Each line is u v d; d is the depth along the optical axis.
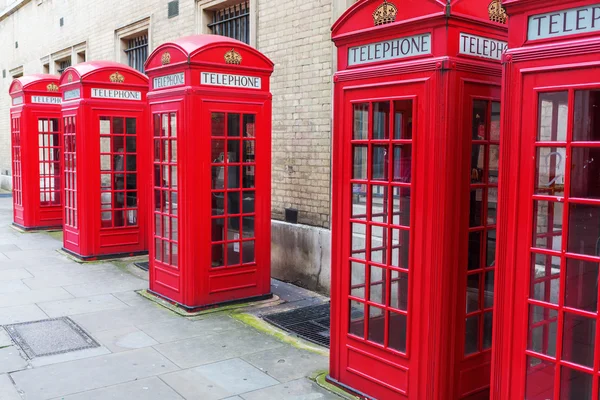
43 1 16.69
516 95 3.01
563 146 2.87
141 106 8.77
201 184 6.04
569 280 2.94
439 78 3.45
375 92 3.86
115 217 8.80
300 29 7.10
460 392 3.76
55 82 11.45
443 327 3.58
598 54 2.68
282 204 7.60
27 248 9.62
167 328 5.59
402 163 3.75
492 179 3.87
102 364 4.69
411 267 3.71
